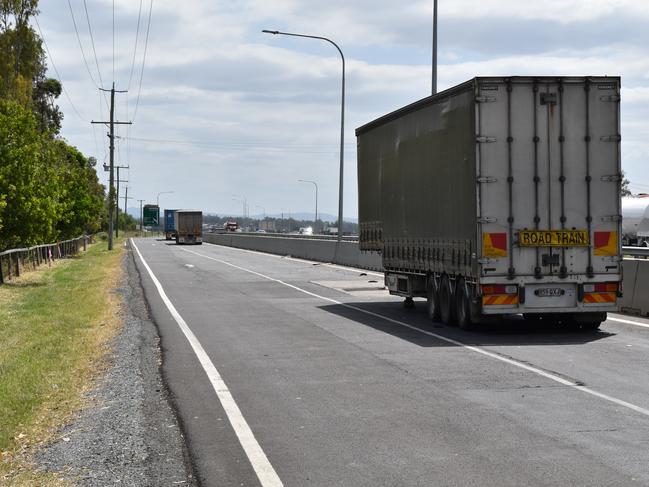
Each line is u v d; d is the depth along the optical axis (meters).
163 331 16.34
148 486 6.47
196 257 54.50
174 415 8.95
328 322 17.88
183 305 21.80
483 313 14.91
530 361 12.38
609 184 15.15
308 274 35.59
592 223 15.10
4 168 28.28
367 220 22.16
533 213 14.94
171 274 35.66
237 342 14.73
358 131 23.05
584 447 7.48
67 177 52.81
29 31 56.53
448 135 16.12
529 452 7.34
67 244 56.75
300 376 11.29
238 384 10.73
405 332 16.05
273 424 8.52
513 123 14.88
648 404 9.30
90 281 31.02
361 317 18.88
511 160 14.87
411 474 6.71
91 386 10.70
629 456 7.18
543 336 15.24
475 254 14.91
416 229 18.12
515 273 14.90
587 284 15.11
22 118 29.34
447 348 13.84
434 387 10.42
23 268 35.69
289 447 7.61
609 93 15.10
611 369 11.60
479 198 14.80
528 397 9.74
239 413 9.03
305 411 9.11
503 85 14.84
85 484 6.52
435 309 17.53
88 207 57.25
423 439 7.85
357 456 7.29
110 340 15.05
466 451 7.40
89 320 18.36
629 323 17.19
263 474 6.77
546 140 14.95
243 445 7.68
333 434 8.09
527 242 14.87
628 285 19.19
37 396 9.83
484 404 9.38
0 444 7.67
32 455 7.41
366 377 11.18
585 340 14.65
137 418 8.80
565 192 15.02
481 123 14.80
